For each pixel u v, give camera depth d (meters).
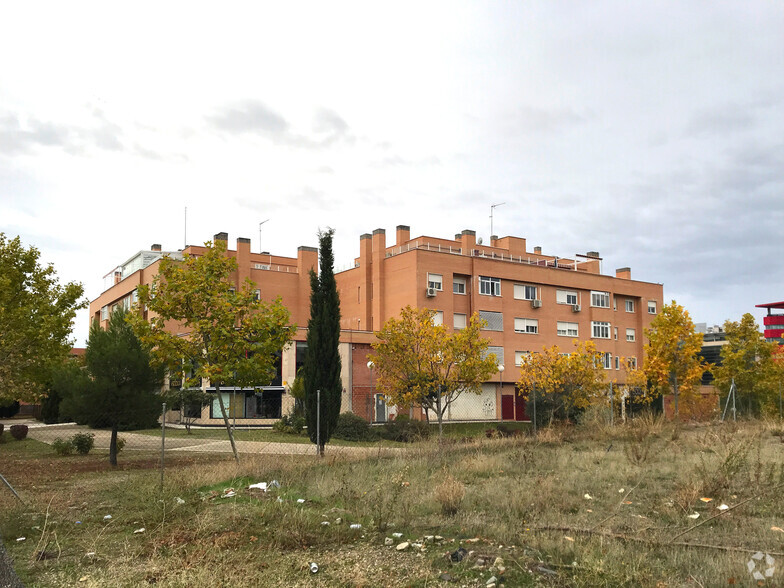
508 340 51.19
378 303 50.41
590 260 62.53
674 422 22.20
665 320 33.44
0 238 25.61
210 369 16.31
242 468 13.59
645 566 6.13
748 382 35.25
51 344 25.30
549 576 6.11
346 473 12.88
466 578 6.20
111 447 18.69
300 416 33.09
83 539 8.26
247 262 51.62
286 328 17.77
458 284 50.31
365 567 6.65
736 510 8.46
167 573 6.51
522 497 9.41
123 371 19.05
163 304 17.16
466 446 17.28
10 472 16.89
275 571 6.50
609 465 12.90
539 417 29.80
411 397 25.25
